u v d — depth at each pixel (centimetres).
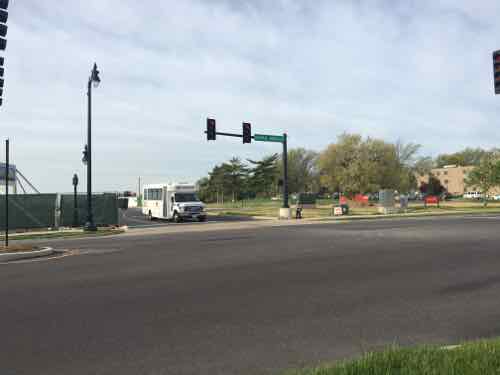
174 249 1438
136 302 695
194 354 455
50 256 1344
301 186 9994
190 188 3338
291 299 701
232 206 7162
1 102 1409
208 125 2855
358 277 883
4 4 1342
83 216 2758
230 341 497
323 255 1216
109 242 1764
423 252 1246
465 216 3350
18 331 546
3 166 3078
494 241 1516
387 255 1195
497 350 391
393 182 6244
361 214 3862
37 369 420
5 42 1363
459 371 342
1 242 1844
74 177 2617
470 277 869
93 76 2367
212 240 1744
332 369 360
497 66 1568
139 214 4931
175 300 705
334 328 543
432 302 671
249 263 1090
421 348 405
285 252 1298
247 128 3033
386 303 667
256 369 410
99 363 434
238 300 699
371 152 6200
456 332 521
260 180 9394
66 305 680
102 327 559
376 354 390
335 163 6328
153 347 480
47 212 2633
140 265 1089
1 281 902
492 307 639
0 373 411
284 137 3344
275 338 506
